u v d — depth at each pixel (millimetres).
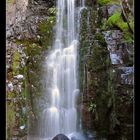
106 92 5438
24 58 5758
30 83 5789
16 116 5340
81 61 5953
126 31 5398
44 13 6348
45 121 5797
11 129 5227
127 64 5148
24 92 5574
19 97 5457
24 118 5473
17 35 5781
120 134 5203
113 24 5641
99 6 6129
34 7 6277
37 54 5973
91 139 5652
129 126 5031
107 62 5438
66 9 6336
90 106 5727
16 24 5809
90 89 5750
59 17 6332
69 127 5848
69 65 6031
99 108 5590
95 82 5676
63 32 6250
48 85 5953
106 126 5492
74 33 6203
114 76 5203
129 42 5230
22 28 5895
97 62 5691
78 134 5770
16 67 5562
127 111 5023
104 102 5480
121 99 5062
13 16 5770
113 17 5719
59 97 5945
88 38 6000
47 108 5859
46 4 6426
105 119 5512
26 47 5871
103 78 5535
